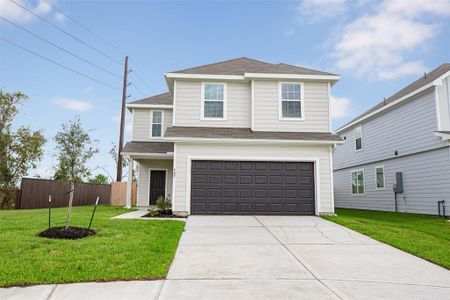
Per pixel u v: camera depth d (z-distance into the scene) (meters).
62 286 4.25
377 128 17.81
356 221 10.14
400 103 15.60
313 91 13.14
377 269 5.32
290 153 11.97
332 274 4.99
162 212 12.01
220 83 13.30
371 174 18.39
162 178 17.39
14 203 15.83
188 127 12.91
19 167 16.44
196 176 11.73
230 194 11.70
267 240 7.34
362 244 7.11
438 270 5.32
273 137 11.96
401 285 4.56
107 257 5.38
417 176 14.52
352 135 20.73
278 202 11.77
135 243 6.39
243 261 5.62
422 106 14.16
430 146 13.58
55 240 6.46
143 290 4.16
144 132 17.64
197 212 11.55
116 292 4.07
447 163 12.73
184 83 13.21
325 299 3.93
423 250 6.49
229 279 4.66
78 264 4.99
